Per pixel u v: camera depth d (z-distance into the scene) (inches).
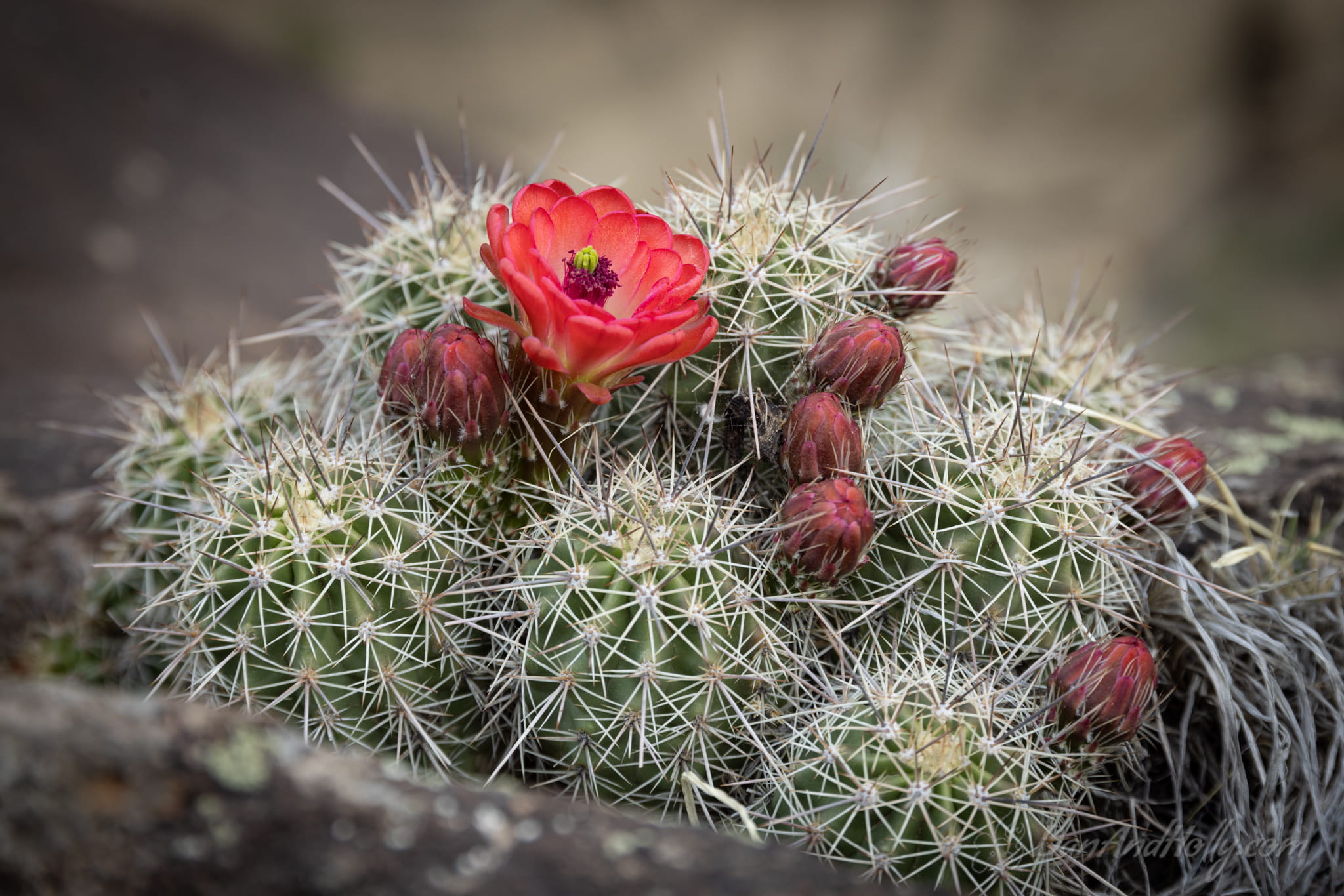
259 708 20.9
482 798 18.8
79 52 65.1
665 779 20.8
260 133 65.7
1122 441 23.3
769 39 93.5
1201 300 68.1
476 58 91.8
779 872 18.7
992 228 75.1
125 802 18.4
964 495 21.3
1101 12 86.6
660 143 86.0
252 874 18.3
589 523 21.0
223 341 44.7
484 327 22.2
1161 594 22.5
